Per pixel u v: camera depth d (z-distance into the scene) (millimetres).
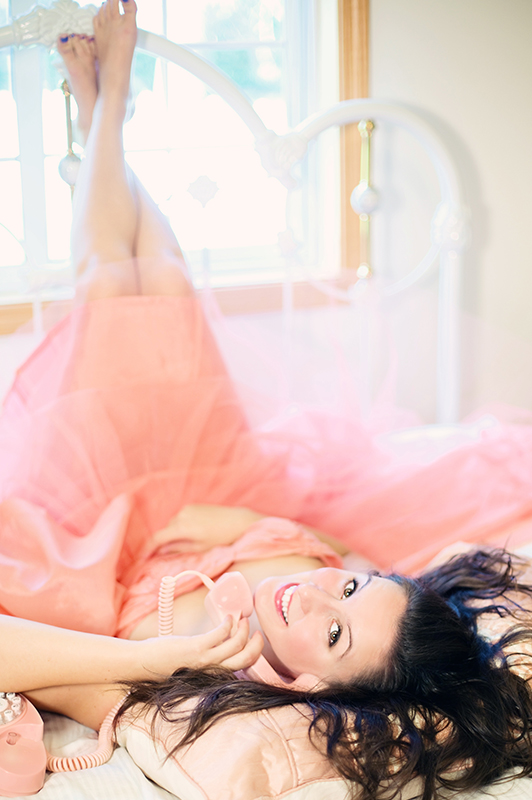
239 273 1854
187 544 1343
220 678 1031
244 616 1101
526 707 1051
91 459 1323
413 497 1618
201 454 1447
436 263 2062
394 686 1057
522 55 2074
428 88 2020
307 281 1819
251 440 1521
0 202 1637
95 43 1444
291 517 1539
